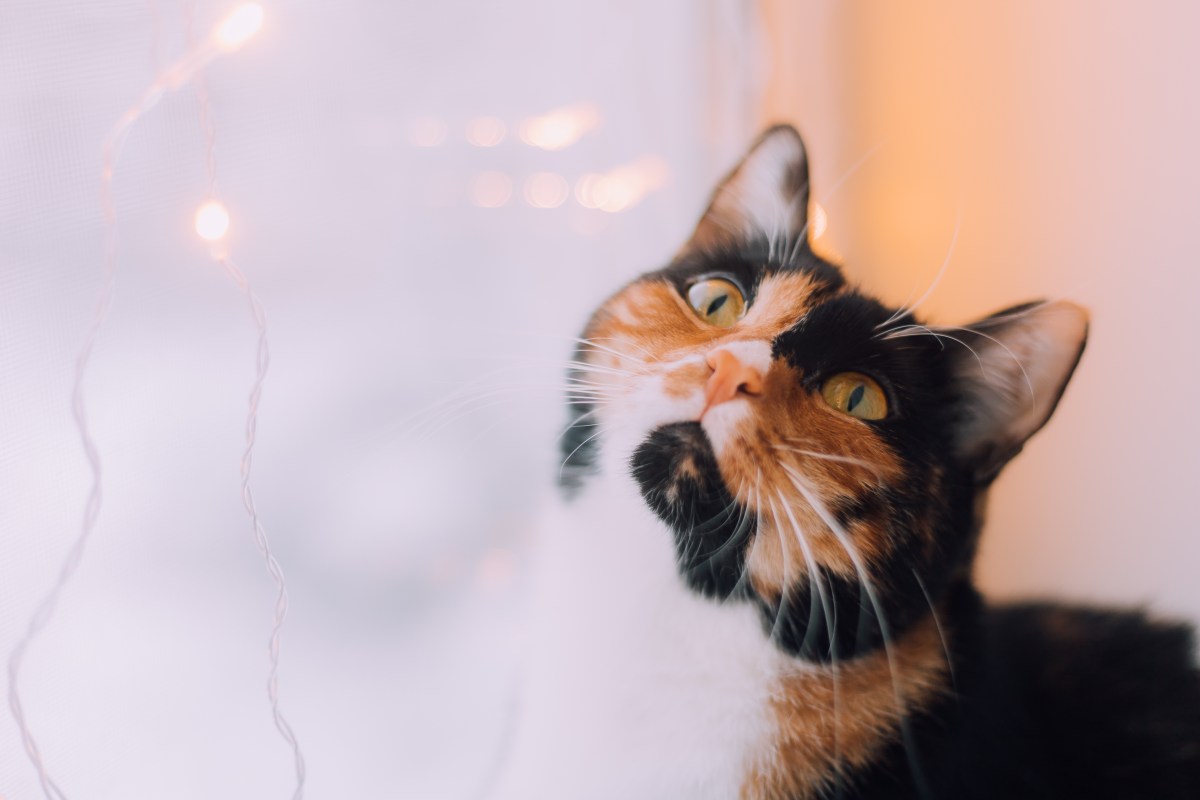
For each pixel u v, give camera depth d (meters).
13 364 0.30
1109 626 0.36
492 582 0.40
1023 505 0.37
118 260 0.31
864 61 0.41
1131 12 0.35
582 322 0.38
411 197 0.38
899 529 0.32
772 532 0.32
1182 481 0.35
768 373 0.33
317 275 0.36
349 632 0.37
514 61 0.39
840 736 0.33
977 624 0.34
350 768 0.36
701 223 0.37
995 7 0.38
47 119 0.31
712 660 0.34
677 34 0.42
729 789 0.33
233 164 0.34
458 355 0.39
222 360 0.34
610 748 0.34
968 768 0.33
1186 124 0.34
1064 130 0.36
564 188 0.41
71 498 0.31
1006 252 0.38
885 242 0.40
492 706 0.38
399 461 0.38
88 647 0.31
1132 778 0.33
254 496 0.34
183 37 0.32
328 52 0.35
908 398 0.33
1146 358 0.36
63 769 0.31
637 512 0.34
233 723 0.34
